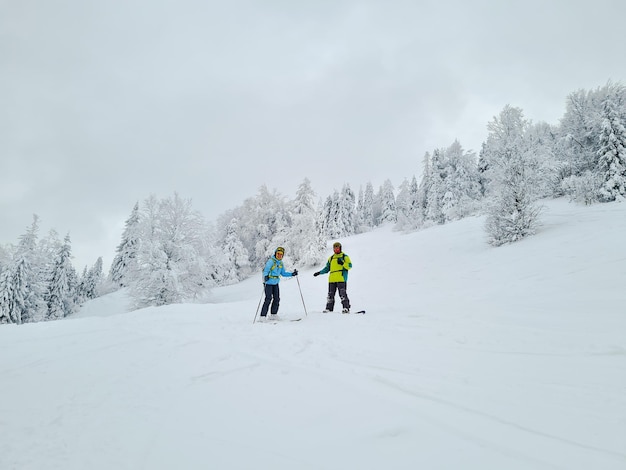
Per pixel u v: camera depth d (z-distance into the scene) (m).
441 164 41.00
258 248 41.00
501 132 16.39
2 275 27.66
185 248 24.31
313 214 37.53
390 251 22.25
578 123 24.92
